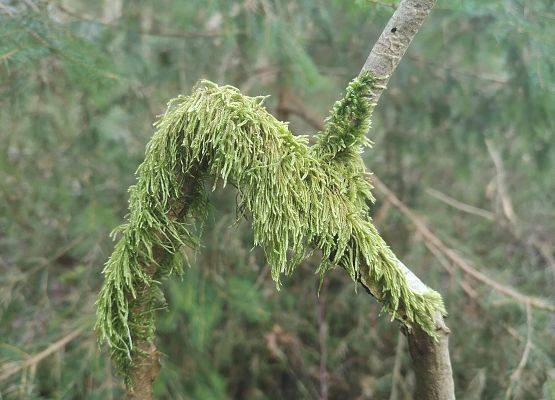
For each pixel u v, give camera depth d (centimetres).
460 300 235
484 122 244
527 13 191
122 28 222
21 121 227
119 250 86
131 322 91
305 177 78
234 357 250
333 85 282
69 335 203
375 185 250
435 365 88
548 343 223
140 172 84
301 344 247
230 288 221
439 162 289
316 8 227
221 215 243
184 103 80
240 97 78
